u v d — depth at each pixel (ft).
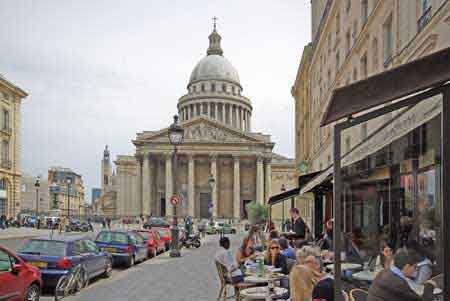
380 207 39.11
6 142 174.60
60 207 375.04
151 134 287.07
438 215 26.40
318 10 113.09
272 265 33.09
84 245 41.96
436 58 11.59
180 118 377.71
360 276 26.23
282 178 319.27
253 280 26.91
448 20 33.09
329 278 17.43
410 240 29.73
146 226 160.15
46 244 38.45
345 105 12.83
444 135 14.34
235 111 367.04
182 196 261.24
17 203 182.60
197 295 35.24
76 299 33.30
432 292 17.42
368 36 59.93
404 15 44.75
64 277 33.76
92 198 498.69
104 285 40.40
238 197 283.59
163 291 37.17
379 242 34.53
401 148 31.04
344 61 74.38
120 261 55.83
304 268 16.76
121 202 316.60
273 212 266.77
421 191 31.12
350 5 72.49
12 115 179.01
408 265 17.25
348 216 39.34
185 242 94.17
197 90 380.78
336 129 13.85
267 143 288.71
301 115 143.54
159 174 299.99
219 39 414.82
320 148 103.81
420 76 11.89
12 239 112.98
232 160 298.35
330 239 45.19
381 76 12.10
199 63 395.34
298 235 45.09
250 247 37.78
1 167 168.86
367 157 31.99
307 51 125.29
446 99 14.06
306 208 123.75
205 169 298.15
